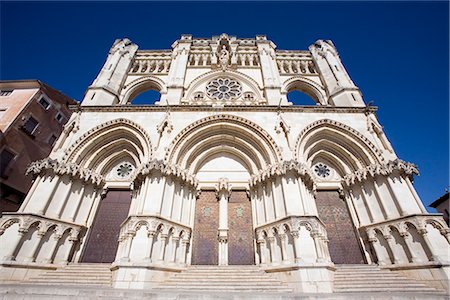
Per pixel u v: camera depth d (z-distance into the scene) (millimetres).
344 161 18625
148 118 18406
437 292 10906
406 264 12641
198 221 16062
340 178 18406
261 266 13062
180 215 14602
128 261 11102
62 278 11977
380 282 11633
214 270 12852
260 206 15773
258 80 25531
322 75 26156
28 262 12148
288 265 11586
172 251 12977
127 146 18984
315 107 19312
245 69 26625
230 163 18625
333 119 18906
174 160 16047
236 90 24812
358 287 11172
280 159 15734
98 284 11414
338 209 17062
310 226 12438
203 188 17391
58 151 16406
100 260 14773
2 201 21000
